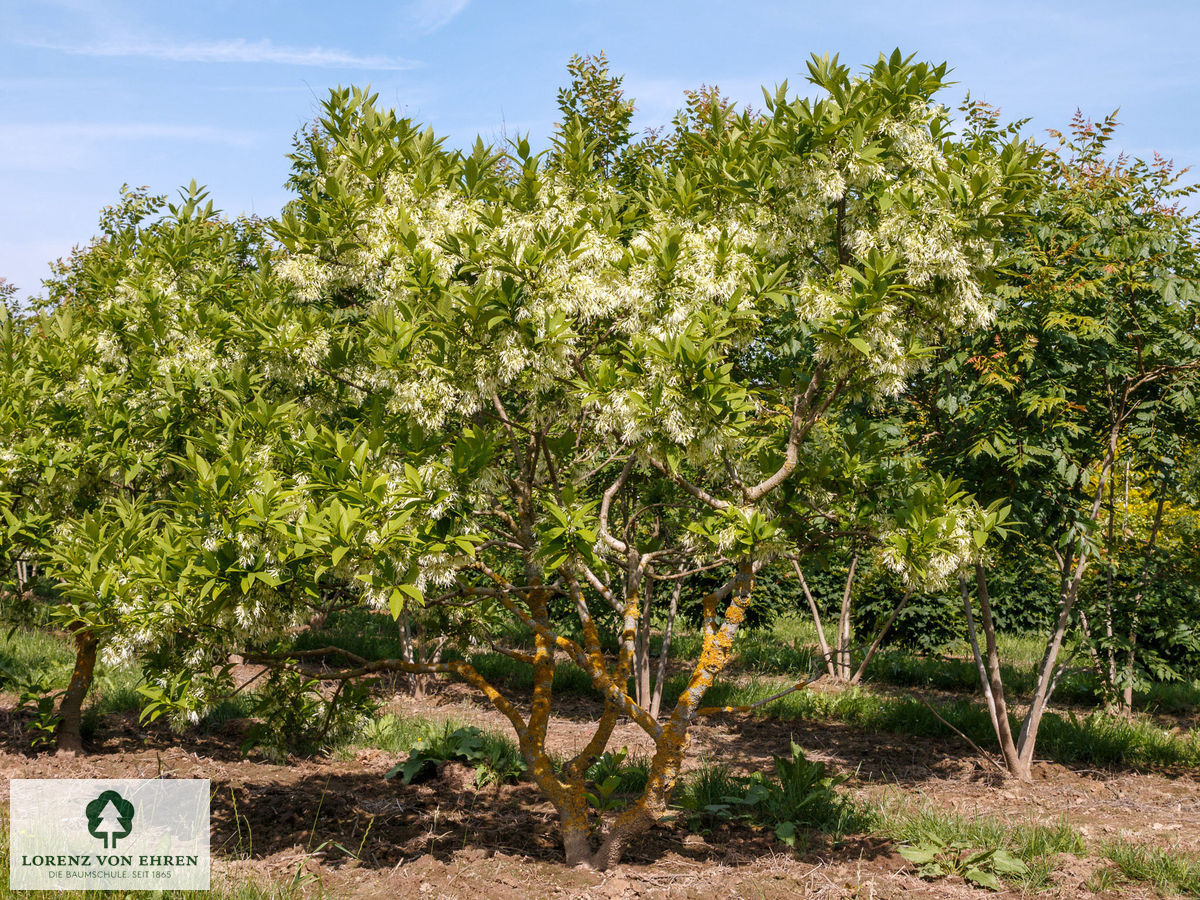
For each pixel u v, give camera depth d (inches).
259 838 205.9
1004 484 284.0
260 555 160.4
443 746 275.4
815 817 225.8
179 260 277.0
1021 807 247.9
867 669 468.8
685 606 533.6
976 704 389.1
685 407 162.7
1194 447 343.3
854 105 182.5
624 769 259.9
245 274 278.8
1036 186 266.4
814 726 354.6
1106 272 277.9
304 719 221.0
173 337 249.4
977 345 287.3
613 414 167.9
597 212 203.2
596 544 191.2
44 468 242.1
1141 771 290.5
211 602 163.5
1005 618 586.9
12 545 235.5
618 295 186.5
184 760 261.7
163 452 244.2
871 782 273.3
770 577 571.8
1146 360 303.4
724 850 205.9
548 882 180.4
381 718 314.5
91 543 194.1
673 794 244.1
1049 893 183.5
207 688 177.3
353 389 219.5
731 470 189.8
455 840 207.5
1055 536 308.2
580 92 335.0
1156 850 202.8
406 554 150.8
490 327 172.6
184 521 173.0
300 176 312.7
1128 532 378.3
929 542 187.0
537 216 196.1
